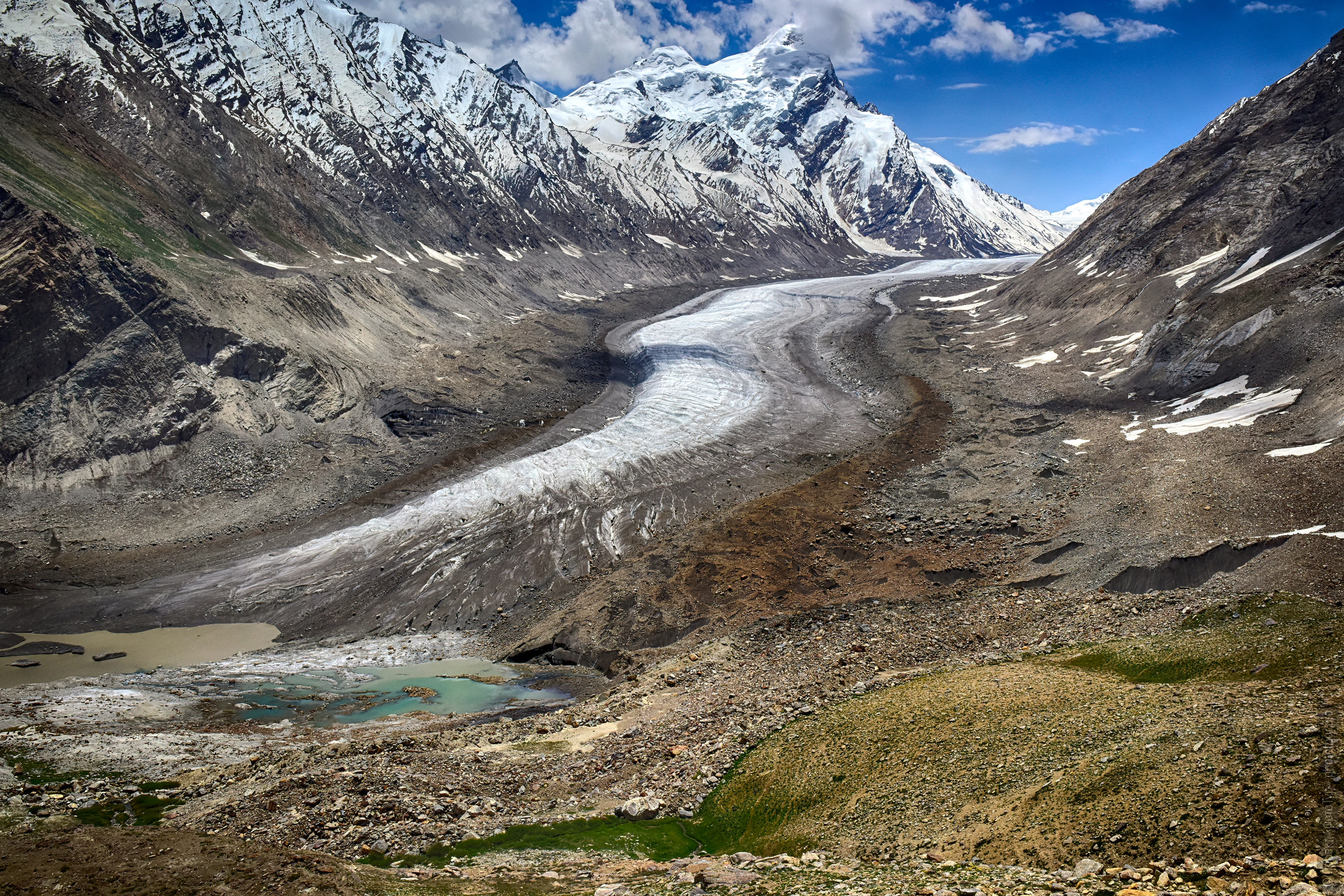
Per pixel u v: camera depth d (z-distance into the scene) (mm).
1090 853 15227
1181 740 17359
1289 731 15867
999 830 16922
